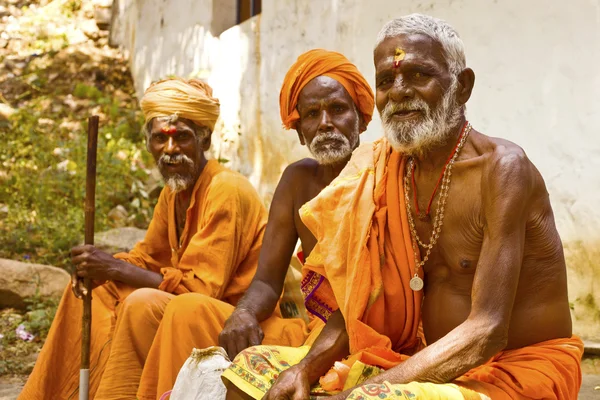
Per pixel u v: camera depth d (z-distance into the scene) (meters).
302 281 3.76
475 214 3.18
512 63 5.75
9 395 5.52
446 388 2.90
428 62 3.17
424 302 3.41
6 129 10.80
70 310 4.82
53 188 9.42
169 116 4.77
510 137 5.77
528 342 3.26
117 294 4.86
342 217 3.44
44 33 14.02
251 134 8.52
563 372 3.18
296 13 7.84
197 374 3.61
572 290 5.46
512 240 3.04
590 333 5.37
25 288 7.12
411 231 3.37
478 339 2.94
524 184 3.07
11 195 9.44
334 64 4.18
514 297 3.05
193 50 10.18
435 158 3.28
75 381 4.81
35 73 12.45
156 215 5.12
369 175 3.45
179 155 4.79
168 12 11.14
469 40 6.02
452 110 3.24
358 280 3.34
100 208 9.14
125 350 4.28
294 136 7.78
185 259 4.60
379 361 3.21
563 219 5.51
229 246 4.58
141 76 12.07
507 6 5.77
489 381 3.10
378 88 3.29
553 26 5.51
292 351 3.49
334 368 3.26
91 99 11.76
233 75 8.94
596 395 4.64
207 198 4.68
